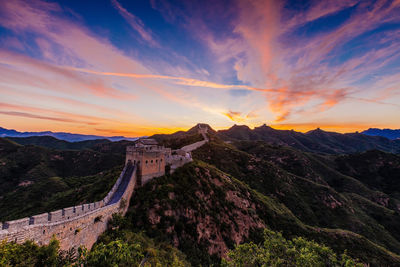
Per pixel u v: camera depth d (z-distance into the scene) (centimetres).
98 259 996
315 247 1564
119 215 2320
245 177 7569
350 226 5803
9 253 831
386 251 3938
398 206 8619
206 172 4809
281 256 1569
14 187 9025
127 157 3497
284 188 7225
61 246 1331
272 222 4525
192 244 2825
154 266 1825
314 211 6475
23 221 1052
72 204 3866
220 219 3628
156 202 3080
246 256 1620
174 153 5775
